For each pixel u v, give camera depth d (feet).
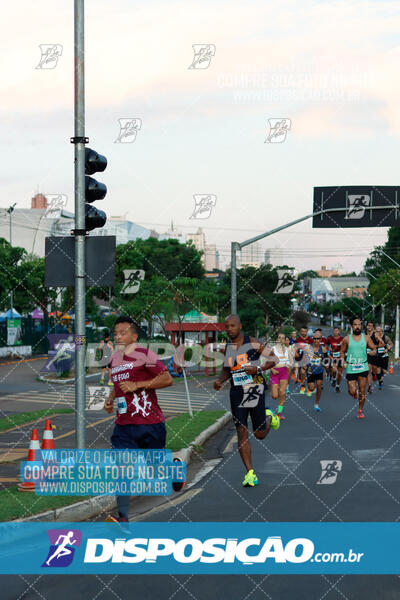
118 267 174.81
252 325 123.95
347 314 249.75
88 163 26.96
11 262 166.30
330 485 25.50
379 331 70.13
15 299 170.91
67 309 133.90
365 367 47.03
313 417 48.19
